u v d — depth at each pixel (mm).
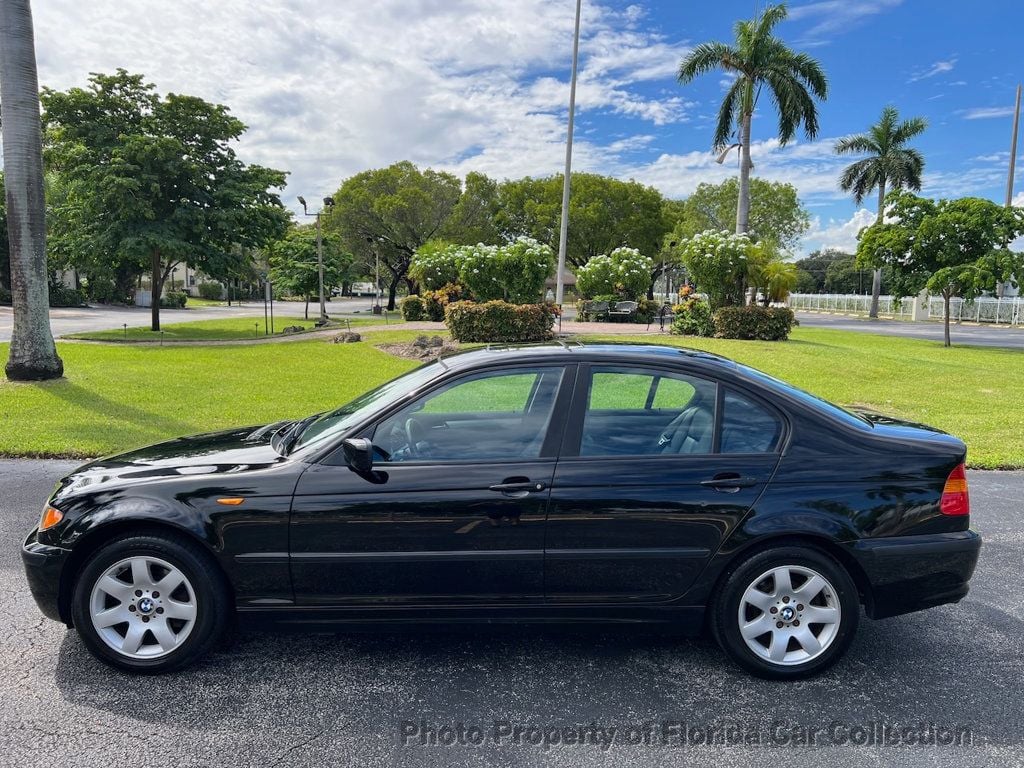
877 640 3871
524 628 3506
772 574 3416
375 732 2957
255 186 25781
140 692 3236
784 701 3246
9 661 3492
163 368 14508
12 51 11102
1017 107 36406
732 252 22219
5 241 41469
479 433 3564
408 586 3379
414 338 21391
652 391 3582
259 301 76625
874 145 41500
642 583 3410
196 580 3352
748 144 27781
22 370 11852
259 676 3402
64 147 24156
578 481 3357
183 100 24844
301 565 3342
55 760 2727
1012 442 8969
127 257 23359
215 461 3592
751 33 26734
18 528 5332
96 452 7598
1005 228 20641
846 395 12438
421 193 47250
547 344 3980
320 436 3668
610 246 54719
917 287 21906
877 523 3393
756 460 3443
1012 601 4383
